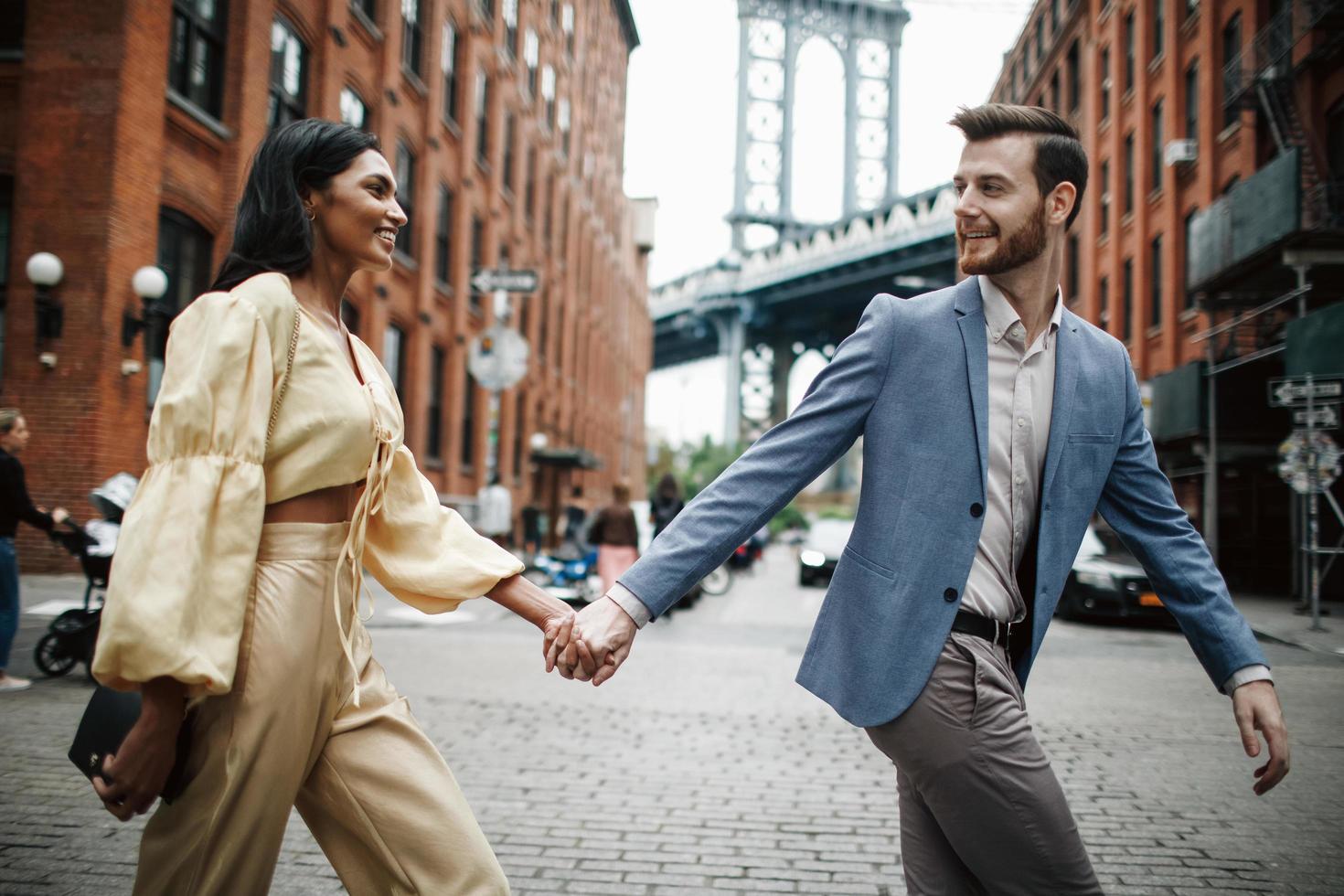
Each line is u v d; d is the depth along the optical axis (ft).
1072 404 6.48
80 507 39.65
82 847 11.82
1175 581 6.43
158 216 43.65
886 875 11.70
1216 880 11.64
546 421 117.39
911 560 6.19
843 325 340.59
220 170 48.16
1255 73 59.06
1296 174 48.32
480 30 85.87
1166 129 77.10
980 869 6.06
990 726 5.93
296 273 6.09
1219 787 15.79
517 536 99.76
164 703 5.07
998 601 6.35
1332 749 18.26
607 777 15.94
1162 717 21.68
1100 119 93.81
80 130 40.78
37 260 39.27
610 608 6.22
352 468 5.86
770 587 71.00
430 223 73.67
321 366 5.78
